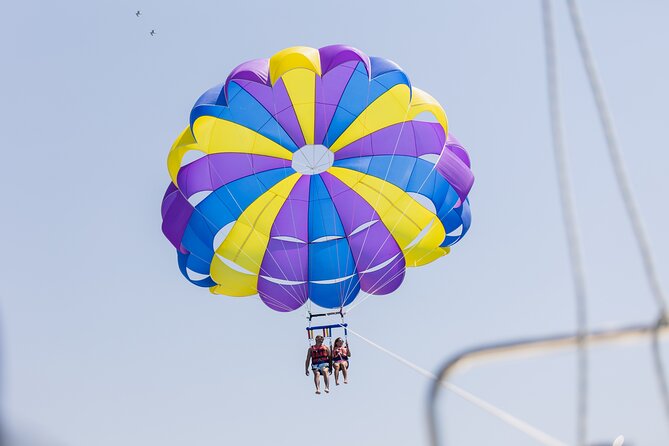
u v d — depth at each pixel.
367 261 37.00
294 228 36.94
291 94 35.41
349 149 36.47
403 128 35.69
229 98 34.69
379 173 36.28
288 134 36.00
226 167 35.66
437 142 35.44
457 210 36.62
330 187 37.19
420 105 34.94
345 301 37.22
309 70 34.78
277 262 36.69
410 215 36.59
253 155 36.03
